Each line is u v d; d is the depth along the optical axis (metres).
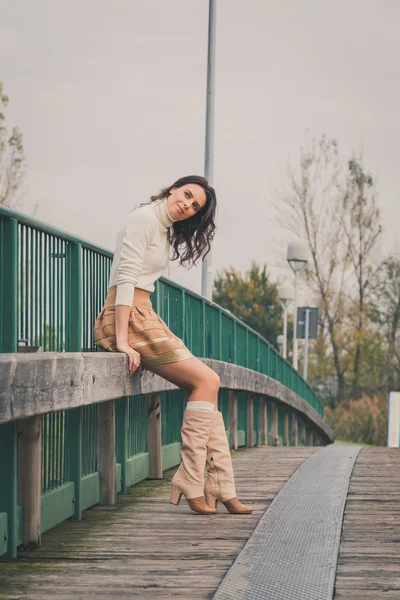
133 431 8.02
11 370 4.00
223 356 13.73
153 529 5.77
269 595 4.13
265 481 8.43
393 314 53.25
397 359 53.38
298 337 33.72
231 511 6.38
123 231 5.94
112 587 4.31
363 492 7.58
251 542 5.28
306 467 9.31
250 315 67.00
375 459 10.66
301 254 32.97
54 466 5.74
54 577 4.50
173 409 9.85
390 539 5.48
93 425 6.66
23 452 5.07
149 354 6.02
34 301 5.30
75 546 5.23
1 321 4.76
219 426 6.38
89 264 6.45
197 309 11.35
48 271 5.54
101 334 6.03
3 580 4.44
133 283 5.87
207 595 4.17
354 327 53.78
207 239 6.12
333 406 55.09
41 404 4.37
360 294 53.47
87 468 6.50
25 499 5.09
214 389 6.23
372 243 52.94
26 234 5.14
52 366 4.54
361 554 5.05
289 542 5.28
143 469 8.25
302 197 53.12
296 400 21.83
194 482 6.30
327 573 4.53
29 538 5.09
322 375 55.00
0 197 33.38
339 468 9.19
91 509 6.57
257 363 17.52
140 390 6.29
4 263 4.77
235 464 10.24
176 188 6.00
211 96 18.17
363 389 54.34
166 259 6.10
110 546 5.24
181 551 5.12
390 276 53.12
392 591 4.25
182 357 6.07
